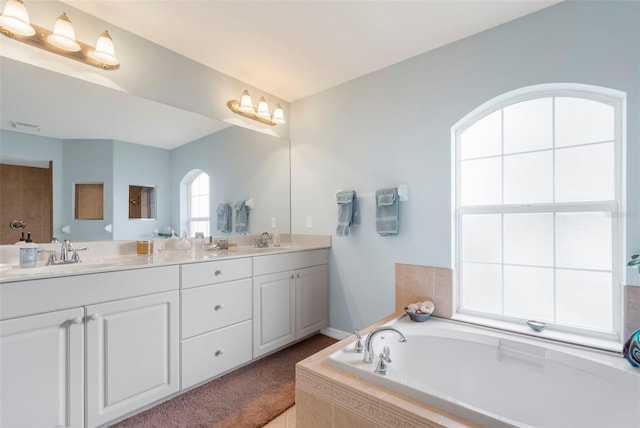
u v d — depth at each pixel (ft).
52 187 6.07
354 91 9.12
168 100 7.65
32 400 4.51
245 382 7.01
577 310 6.17
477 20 6.46
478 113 7.16
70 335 4.84
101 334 5.19
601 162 5.96
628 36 5.32
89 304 5.06
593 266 6.02
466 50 7.07
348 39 7.16
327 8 6.09
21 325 4.41
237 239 9.36
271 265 8.18
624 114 5.47
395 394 4.15
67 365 4.82
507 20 6.47
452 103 7.27
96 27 6.37
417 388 4.06
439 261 7.45
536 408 5.25
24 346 4.45
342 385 4.42
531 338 5.95
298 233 10.64
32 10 5.59
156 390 5.88
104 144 6.70
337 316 9.58
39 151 5.92
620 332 5.54
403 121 8.08
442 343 6.25
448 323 6.91
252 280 7.71
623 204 5.48
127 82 6.93
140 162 7.29
